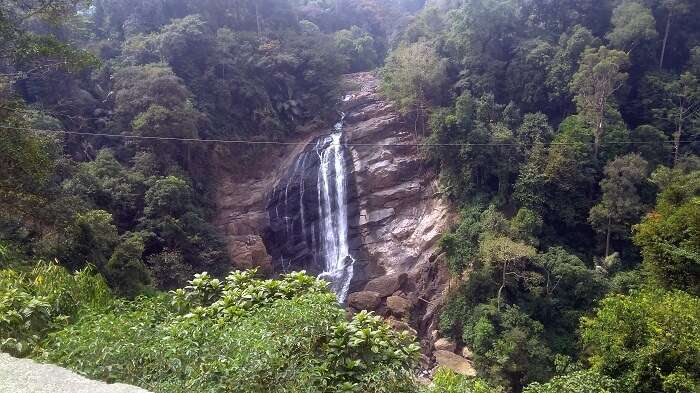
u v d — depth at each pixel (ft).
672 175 80.89
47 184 51.67
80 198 65.87
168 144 90.68
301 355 19.71
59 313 24.17
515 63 107.34
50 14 46.39
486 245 75.56
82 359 18.37
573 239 87.25
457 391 29.01
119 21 119.65
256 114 112.98
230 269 83.66
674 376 35.19
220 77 111.55
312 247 103.91
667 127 99.71
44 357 18.85
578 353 67.46
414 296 88.28
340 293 95.91
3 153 41.39
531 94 104.37
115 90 95.40
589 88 91.97
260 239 94.94
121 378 18.20
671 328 37.93
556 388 38.58
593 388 37.06
